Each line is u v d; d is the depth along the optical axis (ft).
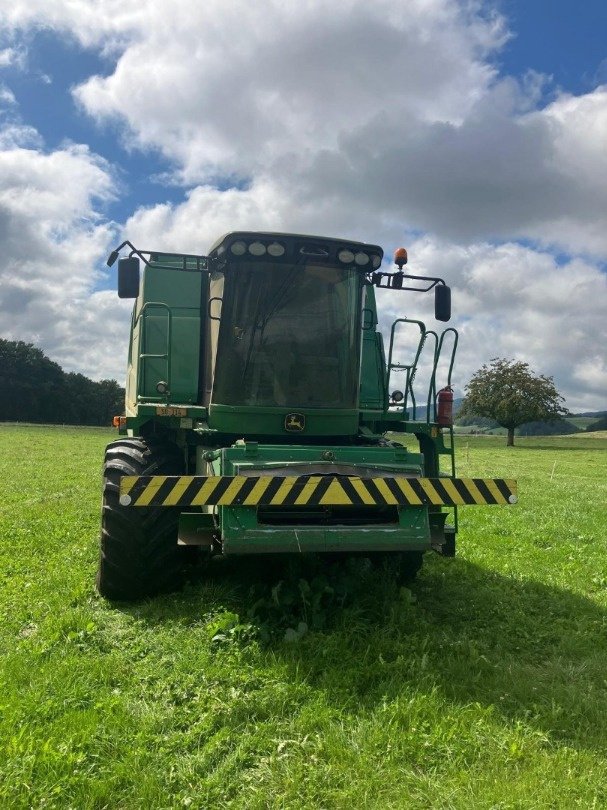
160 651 15.37
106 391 302.04
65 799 10.01
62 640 16.05
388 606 17.79
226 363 19.17
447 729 11.94
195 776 10.57
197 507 19.22
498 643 16.53
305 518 16.94
